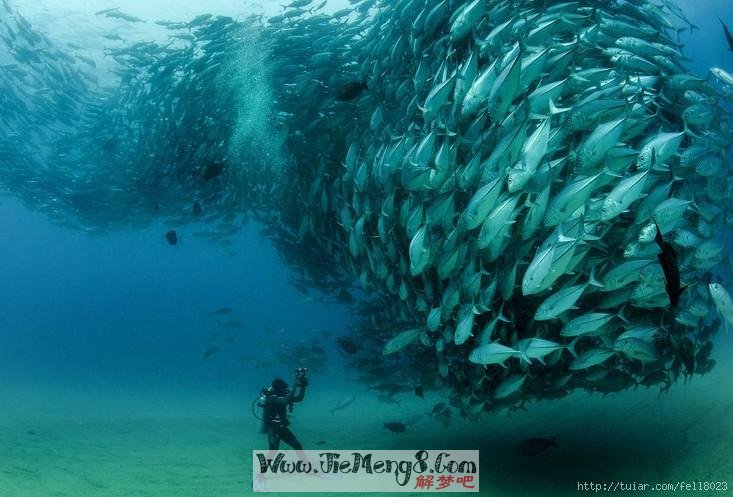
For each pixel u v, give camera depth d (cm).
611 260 421
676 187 493
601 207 368
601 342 509
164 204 1450
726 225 562
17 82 1493
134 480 661
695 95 571
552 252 342
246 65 1000
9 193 1916
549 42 510
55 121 1495
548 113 412
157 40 1609
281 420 656
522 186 379
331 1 1359
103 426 1198
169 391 2234
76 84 1463
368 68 765
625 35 544
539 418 845
